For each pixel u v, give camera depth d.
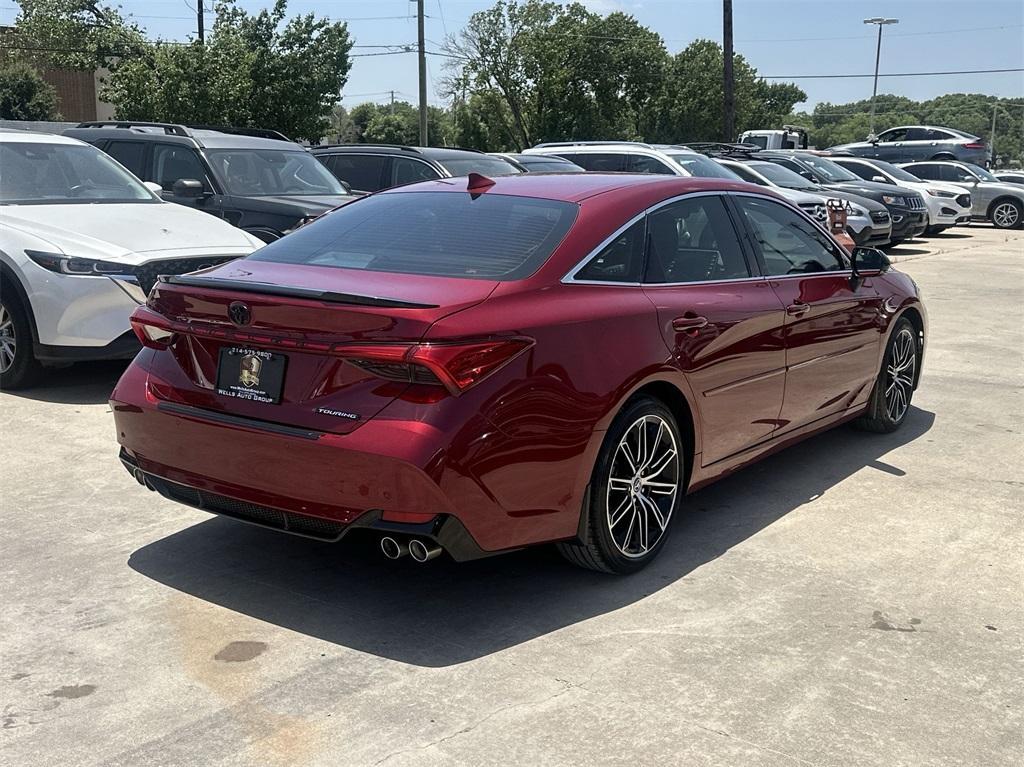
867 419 6.16
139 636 3.47
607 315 3.78
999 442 6.14
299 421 3.39
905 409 6.36
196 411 3.65
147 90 31.08
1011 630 3.64
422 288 3.53
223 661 3.31
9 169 7.39
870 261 5.54
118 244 6.59
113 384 7.11
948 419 6.70
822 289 5.18
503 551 3.53
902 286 6.12
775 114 92.50
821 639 3.53
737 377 4.45
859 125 128.12
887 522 4.75
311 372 3.41
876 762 2.79
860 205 17.38
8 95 45.97
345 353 3.29
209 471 3.66
